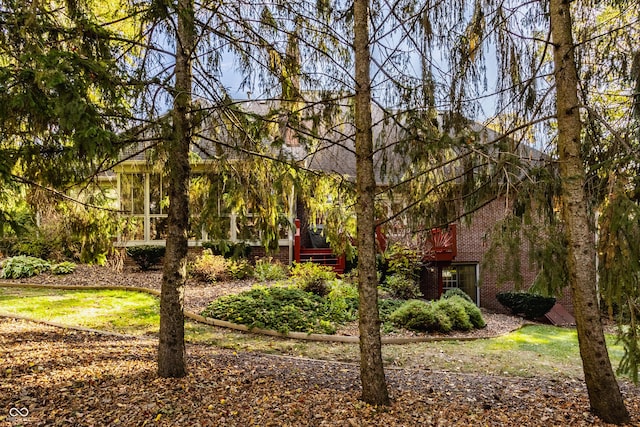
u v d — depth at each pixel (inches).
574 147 167.6
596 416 168.4
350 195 221.5
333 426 156.5
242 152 195.9
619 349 334.6
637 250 140.0
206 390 181.5
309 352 280.4
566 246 168.4
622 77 183.3
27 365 199.6
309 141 212.5
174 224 190.4
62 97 118.6
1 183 141.5
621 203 144.9
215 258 479.5
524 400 195.0
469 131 179.3
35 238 478.3
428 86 183.0
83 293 410.9
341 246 229.9
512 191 151.6
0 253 510.6
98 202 210.2
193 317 347.6
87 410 156.6
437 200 185.8
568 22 171.2
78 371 195.8
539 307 479.2
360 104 178.9
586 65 189.0
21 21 131.4
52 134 141.0
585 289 167.0
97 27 146.8
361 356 182.2
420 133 179.3
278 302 360.8
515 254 142.6
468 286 553.6
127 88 146.8
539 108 187.8
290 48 203.9
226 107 178.5
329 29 198.7
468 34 183.9
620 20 189.0
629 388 219.1
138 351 236.8
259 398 179.5
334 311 359.9
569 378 245.1
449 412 176.9
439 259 503.5
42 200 188.5
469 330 374.3
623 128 183.3
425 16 176.4
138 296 407.5
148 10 154.9
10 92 121.8
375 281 180.9
